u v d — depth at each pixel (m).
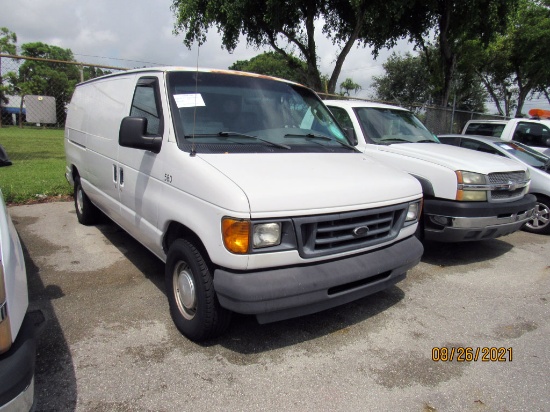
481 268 5.30
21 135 18.56
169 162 3.35
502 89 27.78
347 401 2.70
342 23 17.38
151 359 3.05
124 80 4.52
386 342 3.44
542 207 7.08
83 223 6.34
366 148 5.84
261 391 2.76
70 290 4.15
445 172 5.00
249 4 14.98
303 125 4.12
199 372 2.92
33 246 5.40
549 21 20.84
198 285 3.06
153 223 3.65
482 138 8.12
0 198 2.66
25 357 1.97
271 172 3.04
